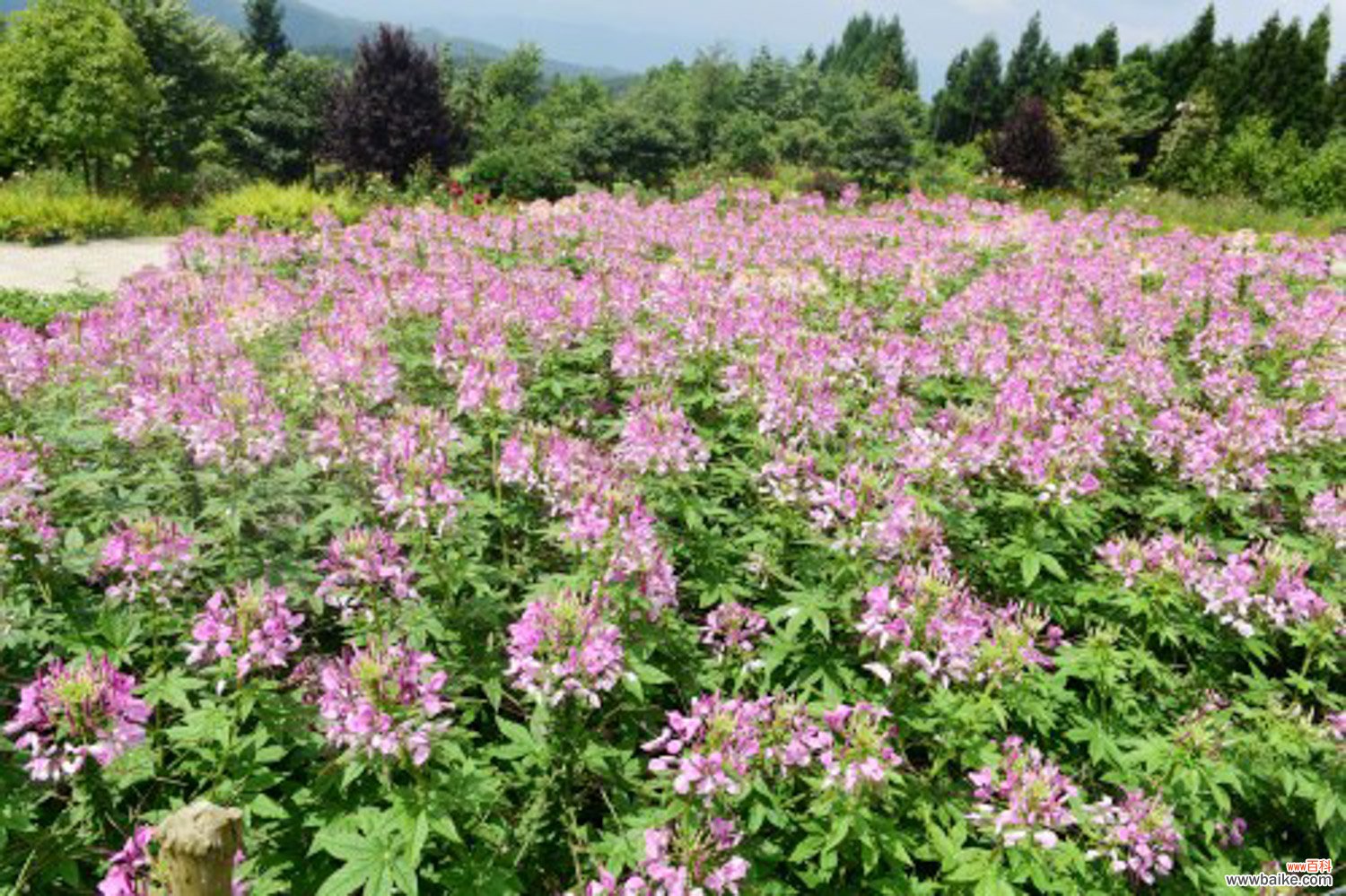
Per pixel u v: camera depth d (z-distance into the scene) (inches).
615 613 154.3
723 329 273.3
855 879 145.4
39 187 820.0
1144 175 1670.8
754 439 228.4
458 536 176.4
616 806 145.9
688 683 166.2
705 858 118.8
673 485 199.2
